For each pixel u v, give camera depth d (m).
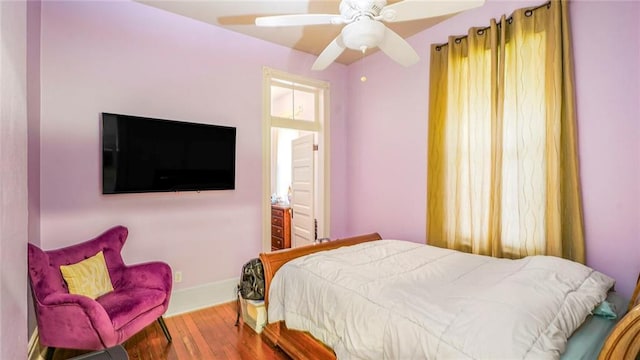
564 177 2.07
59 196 2.26
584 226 2.03
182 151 2.75
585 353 1.14
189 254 2.86
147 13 2.62
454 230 2.67
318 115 3.88
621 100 1.88
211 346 2.19
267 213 3.32
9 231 0.81
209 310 2.81
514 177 2.26
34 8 2.06
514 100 2.27
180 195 2.81
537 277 1.53
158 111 2.68
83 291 1.95
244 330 2.42
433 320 1.27
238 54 3.11
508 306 1.25
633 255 1.85
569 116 2.03
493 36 2.36
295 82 3.57
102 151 2.39
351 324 1.50
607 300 1.55
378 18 1.65
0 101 0.75
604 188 1.95
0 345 0.76
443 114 2.80
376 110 3.59
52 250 2.12
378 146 3.57
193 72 2.85
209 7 2.64
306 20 1.69
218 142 2.96
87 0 2.37
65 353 2.07
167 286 2.29
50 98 2.22
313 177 3.99
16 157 0.85
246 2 2.56
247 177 3.20
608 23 1.92
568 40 2.03
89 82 2.38
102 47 2.43
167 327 2.44
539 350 1.05
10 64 0.81
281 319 2.00
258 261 2.40
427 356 1.18
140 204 2.61
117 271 2.26
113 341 1.75
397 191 3.35
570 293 1.42
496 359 1.04
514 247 2.26
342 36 1.75
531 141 2.19
